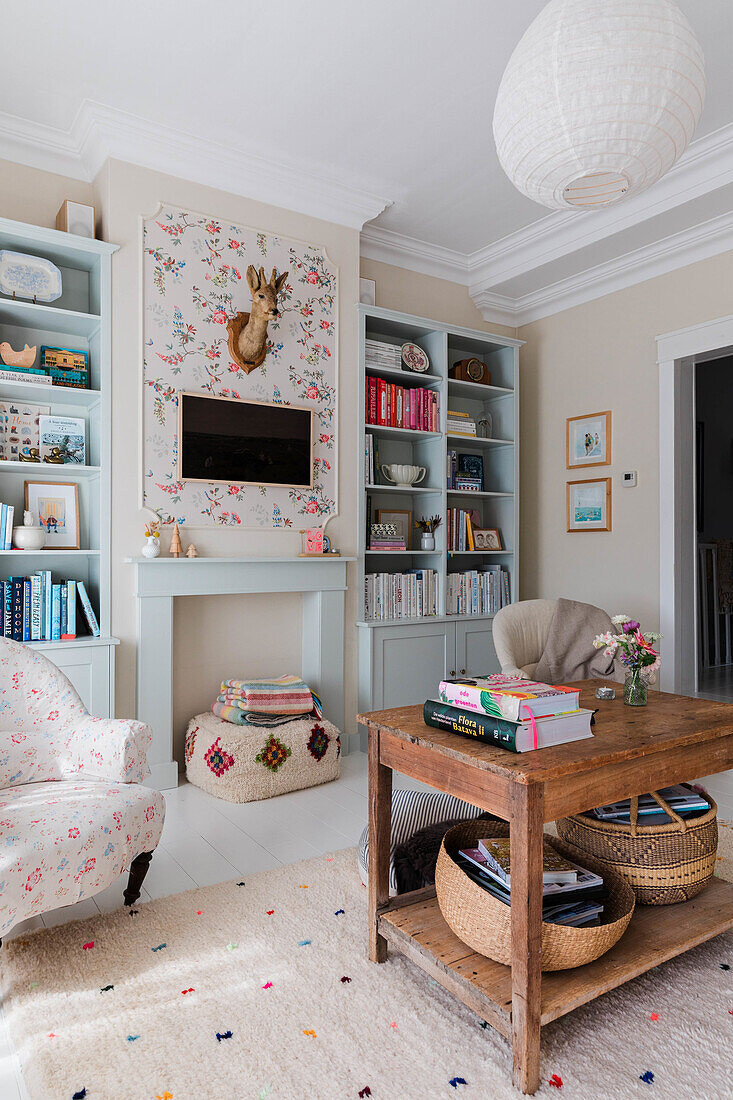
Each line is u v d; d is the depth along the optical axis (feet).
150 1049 5.04
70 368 10.63
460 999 5.13
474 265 15.26
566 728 5.44
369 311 13.17
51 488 10.73
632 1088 4.66
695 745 5.98
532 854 4.61
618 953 5.42
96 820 6.18
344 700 12.86
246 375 11.75
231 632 12.07
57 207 10.99
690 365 13.67
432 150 11.20
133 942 6.44
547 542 16.02
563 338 15.66
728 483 20.77
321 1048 5.05
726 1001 5.58
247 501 11.75
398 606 13.73
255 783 10.19
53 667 7.66
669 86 4.85
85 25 8.47
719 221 12.14
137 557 10.48
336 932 6.61
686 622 13.55
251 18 8.35
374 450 13.62
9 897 5.42
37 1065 4.88
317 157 11.41
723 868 7.66
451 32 8.59
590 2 4.86
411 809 7.86
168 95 9.84
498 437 16.06
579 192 6.15
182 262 11.12
